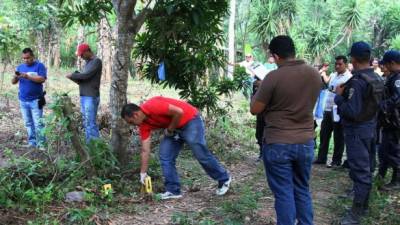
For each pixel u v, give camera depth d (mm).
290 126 3988
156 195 5398
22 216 4703
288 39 4016
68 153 6156
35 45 15852
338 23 21750
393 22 24688
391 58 5805
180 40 8125
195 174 6660
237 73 8922
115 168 5957
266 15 18922
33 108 7703
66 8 8297
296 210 4227
